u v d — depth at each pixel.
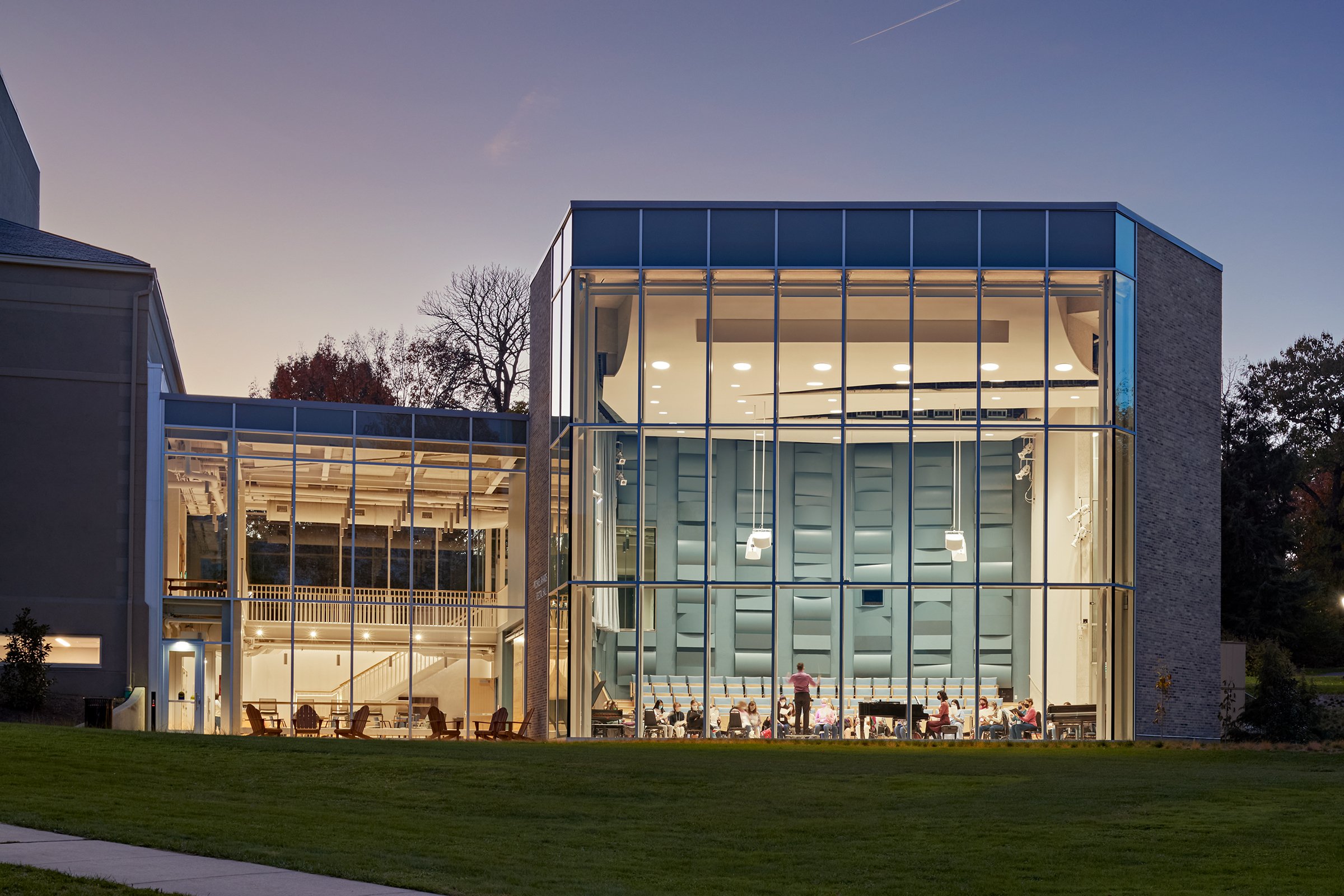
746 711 31.67
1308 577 57.75
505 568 38.88
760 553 32.19
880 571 32.25
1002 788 20.48
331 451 38.03
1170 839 16.06
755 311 32.38
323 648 37.34
